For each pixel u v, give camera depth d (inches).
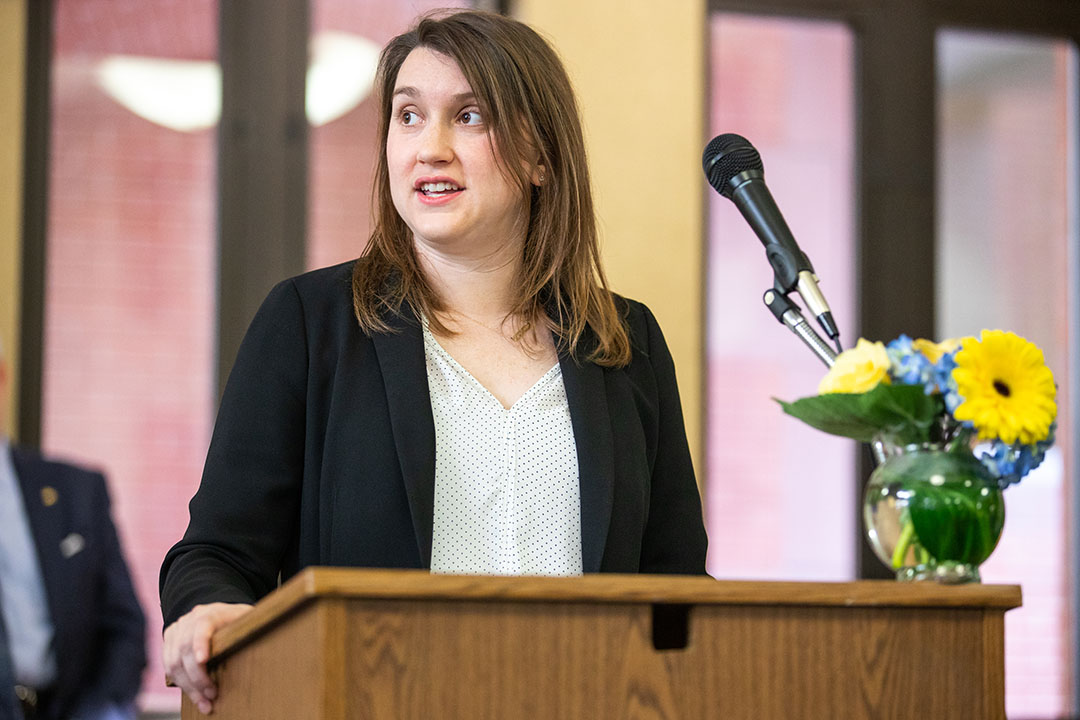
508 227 211.2
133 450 550.0
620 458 203.8
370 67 575.8
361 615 130.6
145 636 468.1
